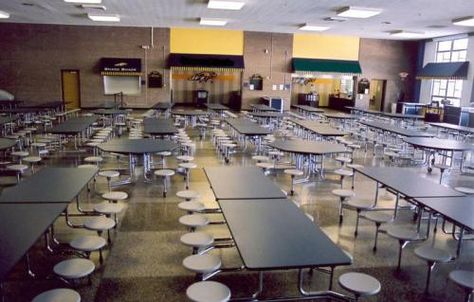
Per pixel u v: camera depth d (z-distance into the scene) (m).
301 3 11.09
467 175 8.38
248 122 10.33
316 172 8.18
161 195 6.37
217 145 10.09
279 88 19.50
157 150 6.27
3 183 6.75
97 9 13.09
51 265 3.98
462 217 3.57
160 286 3.68
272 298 3.44
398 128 10.49
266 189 4.25
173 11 13.17
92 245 3.37
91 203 5.89
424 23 13.94
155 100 18.78
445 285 3.87
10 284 3.62
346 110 20.56
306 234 3.05
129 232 4.88
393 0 10.24
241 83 19.39
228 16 13.97
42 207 3.44
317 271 4.02
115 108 14.19
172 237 4.77
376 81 21.11
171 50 18.42
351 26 15.47
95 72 18.23
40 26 17.62
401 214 5.88
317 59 19.45
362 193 6.88
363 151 10.76
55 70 18.03
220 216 5.46
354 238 4.95
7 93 17.08
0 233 2.87
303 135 12.02
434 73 18.14
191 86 21.58
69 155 9.03
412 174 5.25
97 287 3.63
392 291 3.73
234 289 3.66
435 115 16.78
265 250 2.74
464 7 10.84
